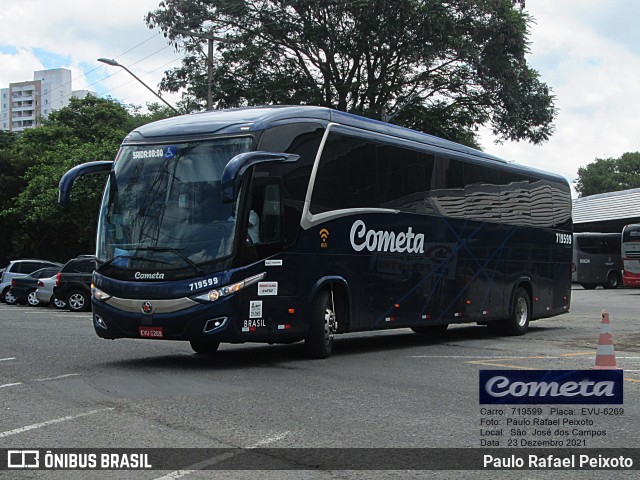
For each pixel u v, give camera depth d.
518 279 18.09
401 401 8.60
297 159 11.93
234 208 10.97
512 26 32.41
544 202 19.59
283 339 12.08
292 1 31.00
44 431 7.10
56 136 56.22
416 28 31.08
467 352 13.69
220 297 10.71
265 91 32.69
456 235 15.91
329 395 8.96
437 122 34.25
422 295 14.80
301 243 11.90
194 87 33.62
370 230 13.40
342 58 32.41
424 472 5.81
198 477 5.66
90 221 42.66
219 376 10.45
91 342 15.32
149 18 33.16
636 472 5.86
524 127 35.16
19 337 16.38
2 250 56.53
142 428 7.21
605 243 49.12
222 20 33.03
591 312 26.48
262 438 6.83
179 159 11.47
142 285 10.95
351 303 12.95
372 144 13.64
